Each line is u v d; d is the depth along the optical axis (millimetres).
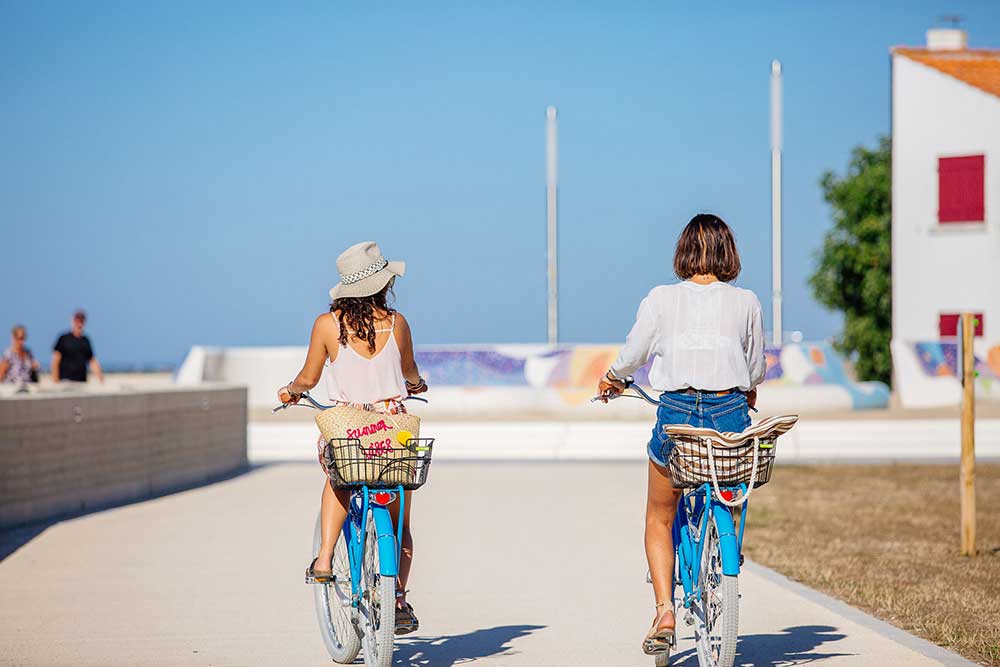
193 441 25438
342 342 9266
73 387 27188
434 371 42344
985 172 51625
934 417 38000
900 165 53219
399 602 9297
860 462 30438
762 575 14352
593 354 41844
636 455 32906
